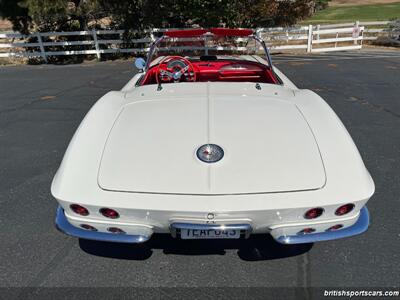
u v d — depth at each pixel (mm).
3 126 4617
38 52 10992
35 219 2633
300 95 2516
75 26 12234
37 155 3727
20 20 11016
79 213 1758
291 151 1860
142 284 2020
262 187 1700
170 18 11930
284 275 2059
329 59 9391
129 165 1810
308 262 2156
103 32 11023
